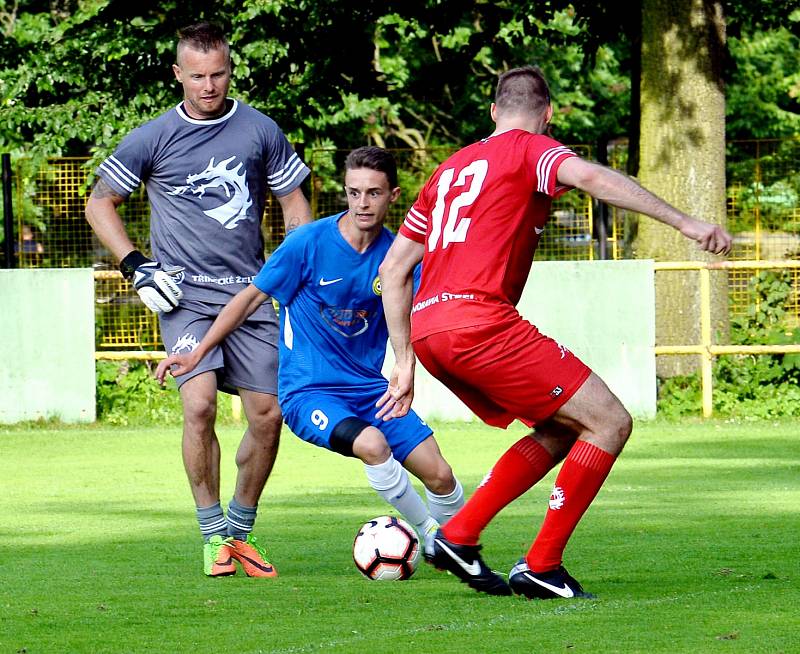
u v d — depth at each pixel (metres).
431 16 66.62
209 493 21.11
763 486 32.25
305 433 20.53
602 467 17.31
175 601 18.14
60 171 56.00
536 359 17.06
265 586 19.47
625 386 49.88
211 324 22.14
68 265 56.09
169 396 52.81
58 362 50.41
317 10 61.06
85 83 63.97
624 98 104.62
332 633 15.66
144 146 21.94
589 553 22.05
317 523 26.80
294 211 22.89
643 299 49.66
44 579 20.22
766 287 53.66
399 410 18.52
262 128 22.41
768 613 16.47
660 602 17.30
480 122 97.25
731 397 51.44
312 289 20.59
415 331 17.61
